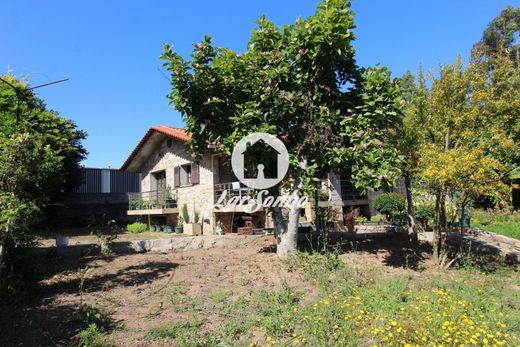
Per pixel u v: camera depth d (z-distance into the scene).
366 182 6.71
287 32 7.56
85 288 6.09
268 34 7.52
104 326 4.37
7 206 5.06
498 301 5.39
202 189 15.86
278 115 7.54
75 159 19.92
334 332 3.97
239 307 4.98
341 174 8.99
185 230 15.94
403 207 15.79
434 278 6.57
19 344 3.94
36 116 6.41
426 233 10.93
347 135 7.13
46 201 5.98
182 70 7.02
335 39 6.74
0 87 5.88
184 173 17.47
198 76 7.08
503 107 7.19
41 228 18.17
